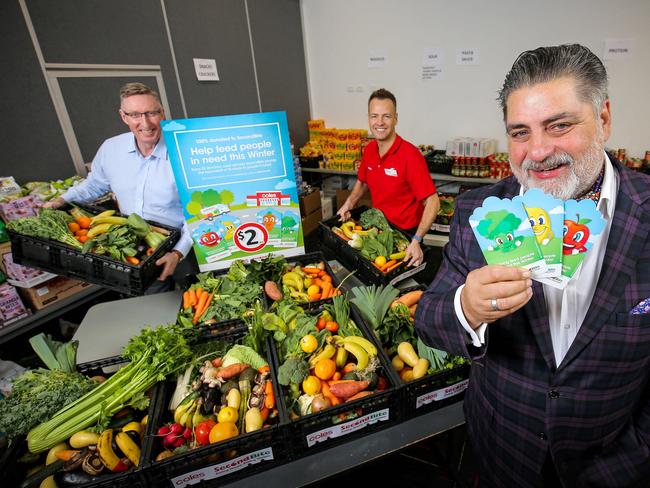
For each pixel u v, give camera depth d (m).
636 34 2.81
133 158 2.04
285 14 4.05
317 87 4.61
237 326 1.42
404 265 1.75
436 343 0.82
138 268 1.41
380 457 1.02
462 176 3.52
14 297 1.95
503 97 0.71
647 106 2.96
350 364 1.21
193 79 3.19
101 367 1.26
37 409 1.01
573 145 0.65
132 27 2.65
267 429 0.95
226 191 1.64
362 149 4.11
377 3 3.79
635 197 0.71
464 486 1.49
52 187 2.18
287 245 1.83
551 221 0.63
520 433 0.88
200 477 0.95
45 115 2.24
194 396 1.11
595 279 0.75
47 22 2.18
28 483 0.95
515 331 0.82
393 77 4.02
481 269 0.66
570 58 0.62
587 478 0.87
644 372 0.78
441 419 1.12
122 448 0.98
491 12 3.27
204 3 3.18
